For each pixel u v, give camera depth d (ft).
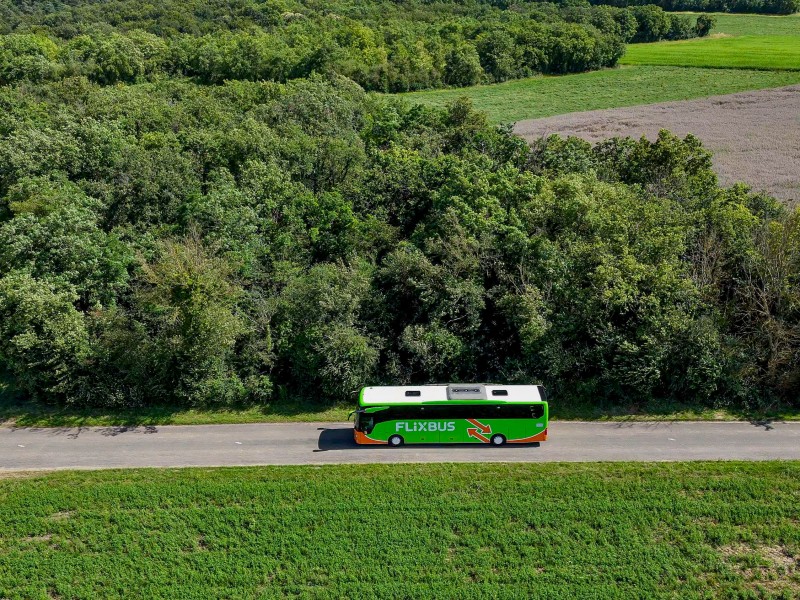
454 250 148.56
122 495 113.39
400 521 108.17
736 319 148.36
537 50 381.19
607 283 138.21
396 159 188.34
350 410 141.08
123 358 142.51
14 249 148.97
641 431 132.26
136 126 228.84
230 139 201.26
